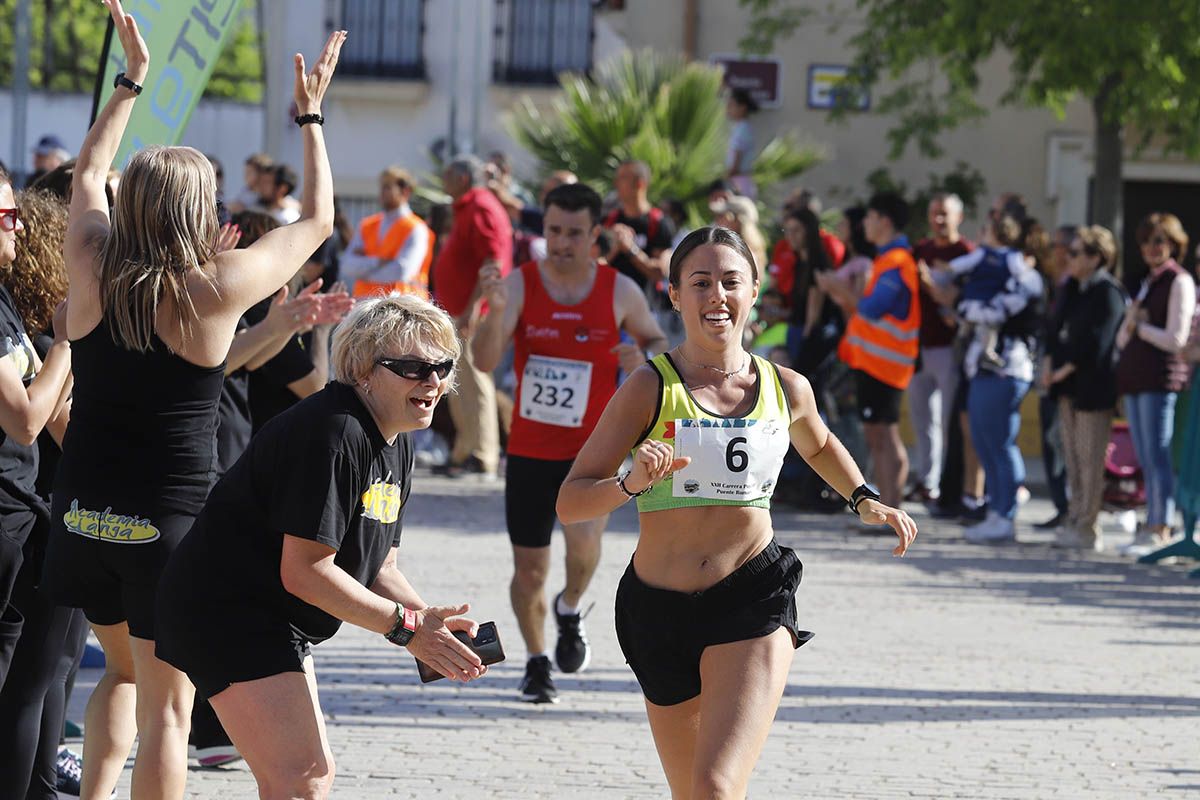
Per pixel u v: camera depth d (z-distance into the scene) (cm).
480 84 6875
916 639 2238
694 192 5022
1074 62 4025
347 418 1055
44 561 1216
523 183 5403
